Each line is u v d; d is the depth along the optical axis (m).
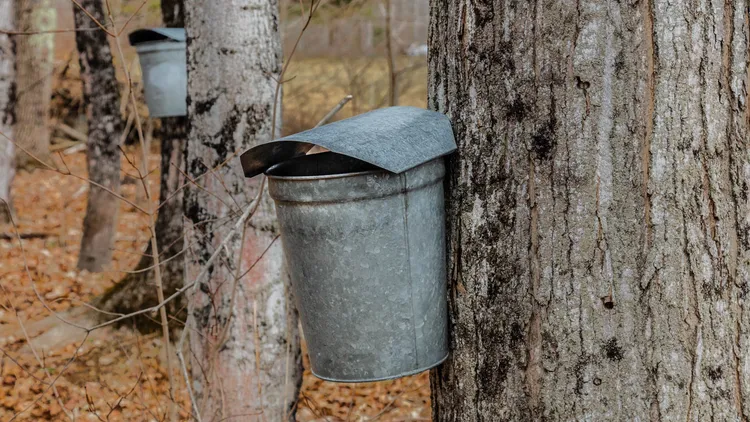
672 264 1.87
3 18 8.67
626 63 1.84
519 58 1.91
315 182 1.85
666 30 1.83
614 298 1.89
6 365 5.64
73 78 14.05
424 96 11.85
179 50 4.93
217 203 4.02
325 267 1.92
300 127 11.38
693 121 1.84
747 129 1.86
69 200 11.39
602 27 1.84
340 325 1.97
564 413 1.94
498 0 1.93
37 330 6.16
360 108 11.12
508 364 2.00
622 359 1.90
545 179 1.91
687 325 1.88
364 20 10.74
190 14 4.09
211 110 4.05
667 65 1.83
